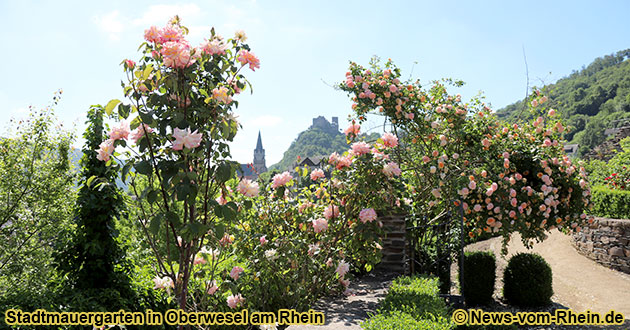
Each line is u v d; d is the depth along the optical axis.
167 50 2.70
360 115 7.98
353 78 7.88
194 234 2.80
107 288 5.38
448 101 8.16
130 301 5.28
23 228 9.44
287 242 4.52
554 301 8.27
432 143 8.03
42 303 4.79
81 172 5.71
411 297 4.10
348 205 4.96
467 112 8.10
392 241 6.23
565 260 11.22
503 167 7.35
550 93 7.95
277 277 4.57
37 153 9.78
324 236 4.80
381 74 7.97
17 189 9.52
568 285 9.24
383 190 4.86
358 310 4.13
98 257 5.61
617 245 10.19
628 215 10.54
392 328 3.14
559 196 7.68
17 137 9.77
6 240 9.18
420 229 6.55
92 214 5.61
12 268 8.81
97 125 5.75
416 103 7.87
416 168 7.64
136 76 2.80
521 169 7.60
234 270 4.26
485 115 8.16
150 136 2.89
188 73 2.84
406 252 6.30
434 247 6.70
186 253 3.05
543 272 7.83
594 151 21.67
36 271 8.97
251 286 4.80
